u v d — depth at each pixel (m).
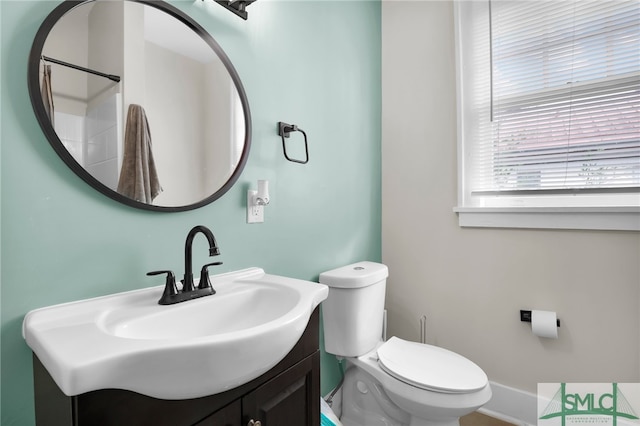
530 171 1.63
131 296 0.85
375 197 2.01
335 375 1.65
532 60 1.62
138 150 0.90
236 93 1.15
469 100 1.77
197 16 1.05
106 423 0.55
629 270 1.38
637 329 1.37
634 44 1.40
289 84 1.40
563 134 1.55
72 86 0.78
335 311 1.47
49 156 0.75
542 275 1.56
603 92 1.46
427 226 1.90
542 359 1.57
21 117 0.71
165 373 0.56
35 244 0.73
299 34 1.46
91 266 0.81
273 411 0.83
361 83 1.88
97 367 0.51
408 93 1.97
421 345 1.49
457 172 1.78
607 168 1.45
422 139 1.91
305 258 1.48
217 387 0.62
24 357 0.71
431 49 1.88
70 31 0.78
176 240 0.99
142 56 0.91
